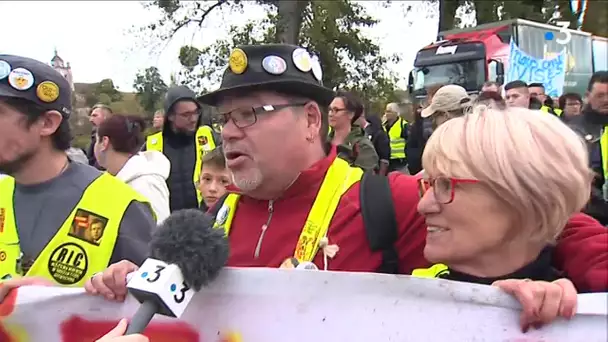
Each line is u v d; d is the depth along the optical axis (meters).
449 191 1.59
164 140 5.34
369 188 2.19
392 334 1.66
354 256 2.14
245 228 2.32
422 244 2.12
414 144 7.37
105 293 1.88
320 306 1.72
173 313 1.54
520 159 1.52
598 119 4.36
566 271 1.63
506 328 1.53
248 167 2.21
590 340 1.45
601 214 4.02
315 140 2.30
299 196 2.25
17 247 2.39
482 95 4.54
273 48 2.17
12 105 2.34
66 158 2.53
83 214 2.38
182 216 1.63
